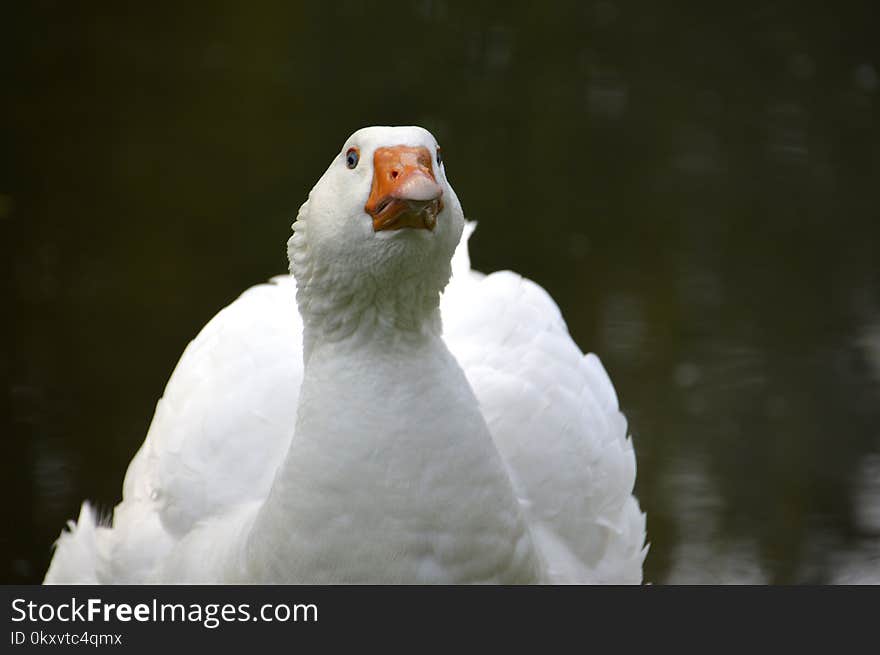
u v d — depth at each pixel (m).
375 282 5.36
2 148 13.83
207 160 13.98
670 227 13.54
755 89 16.14
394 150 5.34
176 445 7.18
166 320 11.80
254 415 7.09
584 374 7.85
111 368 11.23
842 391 11.45
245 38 16.58
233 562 5.94
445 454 5.36
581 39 17.11
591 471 7.29
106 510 9.73
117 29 16.48
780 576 9.43
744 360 11.77
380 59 16.23
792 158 14.76
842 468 10.67
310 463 5.40
